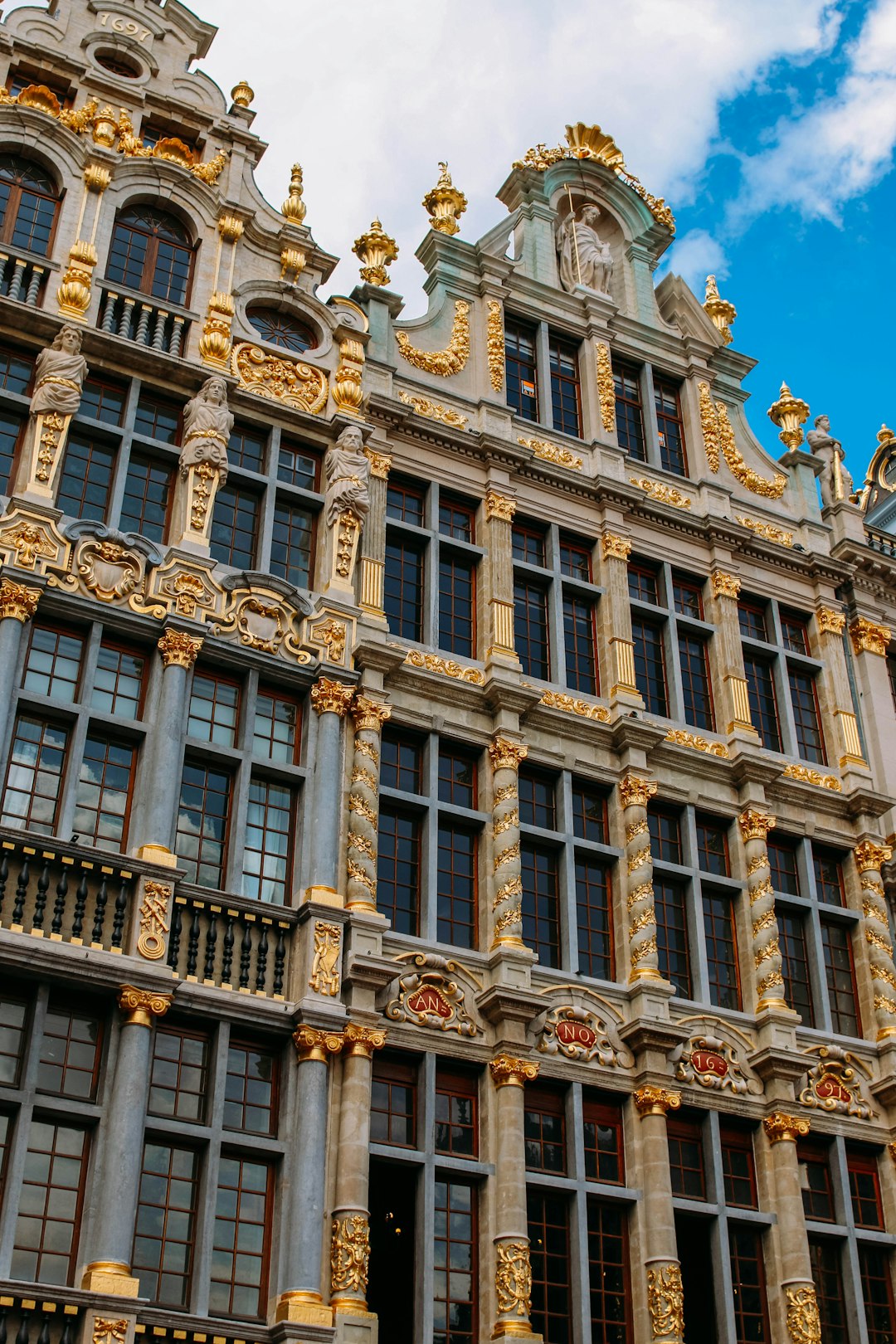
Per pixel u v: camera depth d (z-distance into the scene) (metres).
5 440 23.84
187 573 23.53
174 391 25.45
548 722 26.14
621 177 33.88
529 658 27.28
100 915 20.20
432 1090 21.97
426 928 23.34
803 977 27.08
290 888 22.52
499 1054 22.48
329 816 22.75
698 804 27.03
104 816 21.48
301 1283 19.33
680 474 31.25
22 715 21.59
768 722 29.50
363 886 22.64
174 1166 19.81
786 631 30.67
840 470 33.09
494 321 30.06
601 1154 23.09
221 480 24.72
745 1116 24.39
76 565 22.67
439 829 24.59
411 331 29.19
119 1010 19.89
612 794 26.38
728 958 26.33
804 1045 25.78
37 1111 19.02
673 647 28.75
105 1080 19.48
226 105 29.30
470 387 29.23
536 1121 22.80
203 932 21.23
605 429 30.12
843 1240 24.44
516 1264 20.91
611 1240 22.55
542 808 25.72
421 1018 22.31
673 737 27.42
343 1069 21.20
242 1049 20.98
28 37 27.73
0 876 19.88
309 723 23.64
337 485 25.80
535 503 28.44
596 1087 23.30
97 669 22.36
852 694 30.44
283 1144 20.34
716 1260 23.12
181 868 21.78
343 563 25.23
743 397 33.00
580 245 32.34
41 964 19.44
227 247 27.31
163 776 21.59
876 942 27.44
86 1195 18.81
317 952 21.55
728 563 30.12
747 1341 22.91
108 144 26.86
